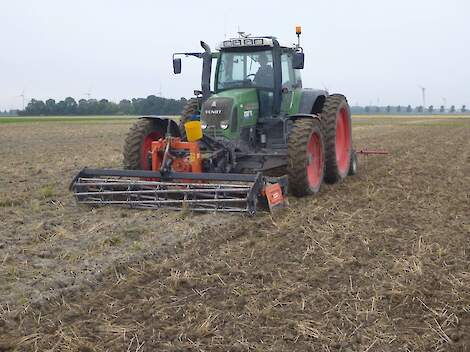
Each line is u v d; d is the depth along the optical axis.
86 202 7.63
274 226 6.50
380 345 3.64
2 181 10.48
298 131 7.97
